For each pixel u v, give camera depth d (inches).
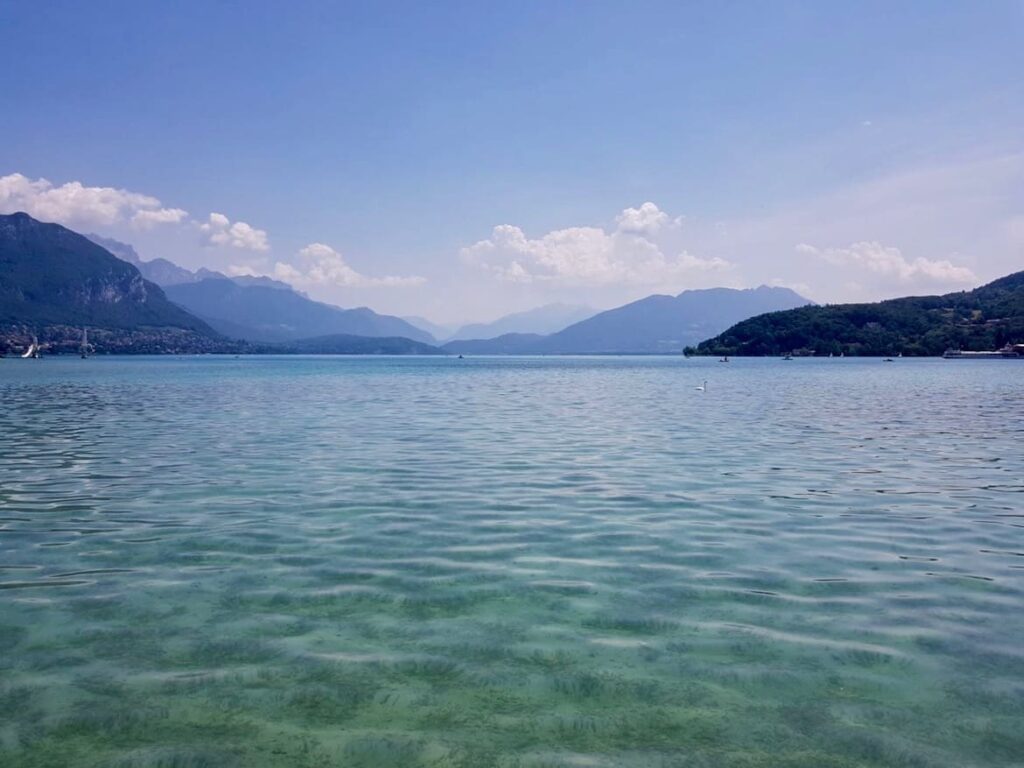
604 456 983.6
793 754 270.8
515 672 331.6
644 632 376.5
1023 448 1072.8
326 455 987.9
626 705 304.2
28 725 286.8
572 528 589.6
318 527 589.3
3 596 425.7
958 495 726.5
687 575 468.8
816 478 820.0
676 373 4749.0
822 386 2942.9
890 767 263.4
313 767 261.3
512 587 444.1
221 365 6884.8
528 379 3880.4
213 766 261.7
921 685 320.2
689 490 748.6
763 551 524.7
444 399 2210.9
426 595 429.4
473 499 699.4
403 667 335.6
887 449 1060.5
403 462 927.7
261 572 471.5
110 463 915.4
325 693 311.9
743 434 1258.0
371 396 2341.3
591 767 261.6
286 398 2210.9
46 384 3006.9
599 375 4493.1
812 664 339.6
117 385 2960.1
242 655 347.3
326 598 423.5
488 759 266.4
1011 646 358.3
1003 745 276.4
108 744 274.8
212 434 1235.9
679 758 267.7
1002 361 7155.5
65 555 508.7
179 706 301.3
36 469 870.4
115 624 383.9
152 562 493.0
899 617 396.2
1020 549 531.5
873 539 558.9
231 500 692.7
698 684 321.1
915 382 3230.8
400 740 278.2
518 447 1077.1
